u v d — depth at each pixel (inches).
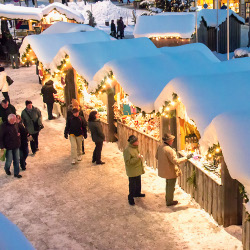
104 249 279.9
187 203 341.7
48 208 341.7
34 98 709.9
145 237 293.1
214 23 864.3
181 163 335.6
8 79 648.4
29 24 1134.4
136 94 369.4
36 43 592.4
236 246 275.7
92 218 322.7
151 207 336.8
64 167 427.8
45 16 1125.1
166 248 278.4
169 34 839.7
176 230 300.7
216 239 286.2
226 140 235.5
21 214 332.8
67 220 321.1
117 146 485.1
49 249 282.0
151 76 382.6
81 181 392.5
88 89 453.1
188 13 870.4
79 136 432.5
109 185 381.7
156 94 364.8
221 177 294.5
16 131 395.5
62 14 1131.3
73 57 486.3
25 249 117.3
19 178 404.5
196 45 462.3
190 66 395.5
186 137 359.6
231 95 281.9
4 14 1016.2
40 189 378.3
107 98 483.2
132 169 333.4
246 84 293.6
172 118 353.1
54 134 537.3
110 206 341.1
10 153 400.5
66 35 621.0
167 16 852.6
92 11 1692.9
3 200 358.9
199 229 300.5
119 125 469.7
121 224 312.0
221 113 252.4
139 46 506.3
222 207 298.0
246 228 262.7
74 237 296.4
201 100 280.2
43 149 483.8
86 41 628.7
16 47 983.0
